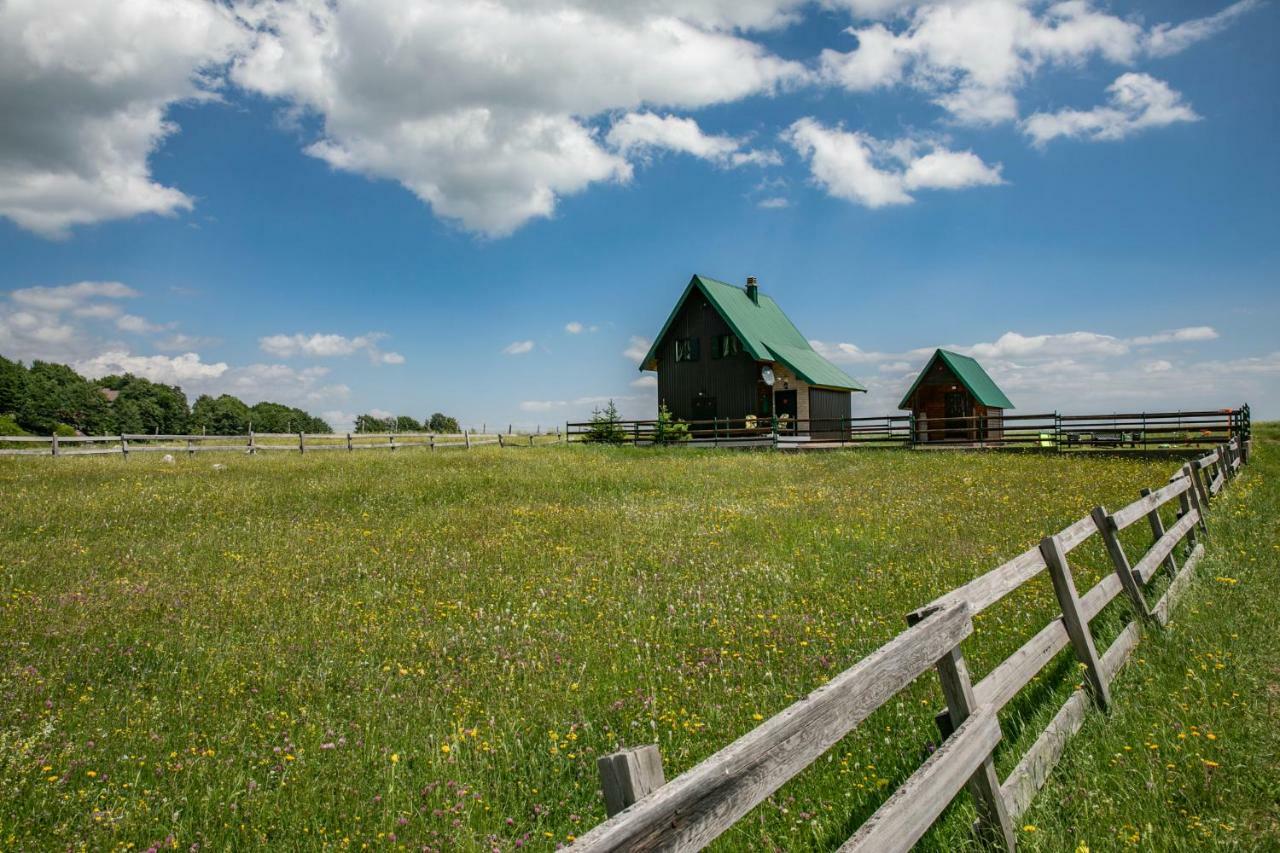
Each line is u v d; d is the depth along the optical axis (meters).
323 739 5.79
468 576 11.27
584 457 29.92
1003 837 3.81
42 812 4.60
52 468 23.42
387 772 5.15
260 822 4.57
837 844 4.00
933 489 18.94
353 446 38.34
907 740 5.11
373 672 7.35
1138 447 31.09
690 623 8.55
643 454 32.66
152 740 5.81
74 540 13.56
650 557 12.15
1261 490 16.94
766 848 4.00
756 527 14.30
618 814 2.01
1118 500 15.73
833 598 9.25
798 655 7.24
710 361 39.94
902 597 9.27
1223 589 8.44
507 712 6.16
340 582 11.11
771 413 40.09
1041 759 4.60
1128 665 6.35
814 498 18.02
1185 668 6.25
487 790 4.91
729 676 6.77
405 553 12.93
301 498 18.59
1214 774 4.58
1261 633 6.98
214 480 21.47
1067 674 6.01
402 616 9.30
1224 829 4.03
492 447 39.41
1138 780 4.57
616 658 7.49
